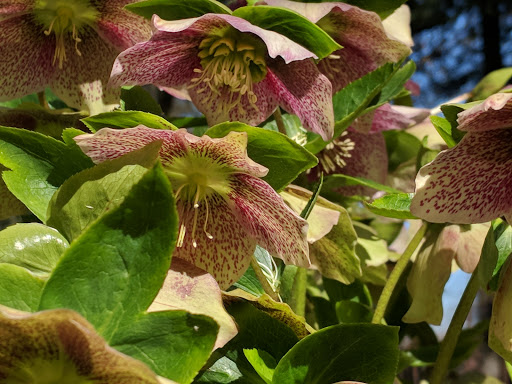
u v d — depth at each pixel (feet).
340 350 0.56
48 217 0.55
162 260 0.44
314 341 0.55
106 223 0.43
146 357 0.45
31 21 0.71
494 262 0.64
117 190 0.52
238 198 0.60
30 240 0.53
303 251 0.55
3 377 0.44
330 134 0.65
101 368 0.42
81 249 0.43
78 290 0.44
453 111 0.61
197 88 0.68
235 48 0.66
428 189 0.58
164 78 0.67
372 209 0.68
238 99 0.68
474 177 0.58
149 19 0.65
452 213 0.59
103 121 0.57
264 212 0.58
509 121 0.55
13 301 0.47
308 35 0.63
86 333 0.38
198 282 0.53
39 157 0.59
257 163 0.54
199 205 0.62
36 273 0.52
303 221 0.53
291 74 0.66
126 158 0.53
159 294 0.51
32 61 0.72
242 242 0.61
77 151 0.59
